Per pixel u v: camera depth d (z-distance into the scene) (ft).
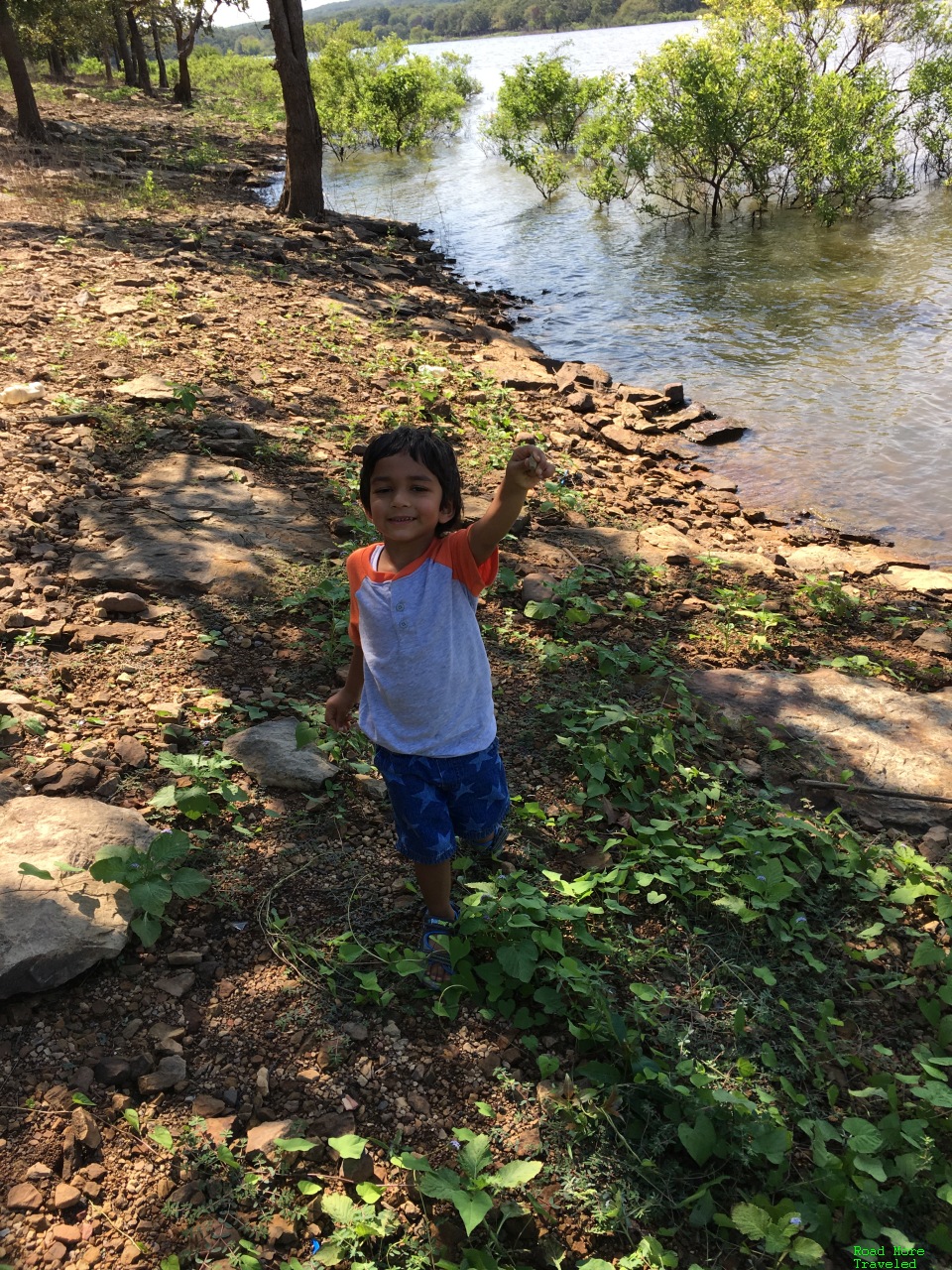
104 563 10.32
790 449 17.85
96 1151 5.01
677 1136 5.21
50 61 98.12
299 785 7.56
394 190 48.57
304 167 36.09
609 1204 4.91
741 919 6.57
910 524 14.99
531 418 18.26
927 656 10.54
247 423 14.78
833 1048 5.77
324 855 6.98
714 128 36.50
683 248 33.55
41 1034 5.55
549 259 33.60
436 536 5.70
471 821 6.14
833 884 6.99
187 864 6.78
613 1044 5.65
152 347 17.74
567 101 50.08
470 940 6.23
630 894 6.88
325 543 11.54
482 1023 5.85
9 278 21.08
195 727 8.14
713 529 14.38
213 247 28.07
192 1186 4.87
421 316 24.76
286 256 28.45
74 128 52.75
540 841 7.29
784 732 8.71
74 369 16.02
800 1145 5.30
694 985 6.18
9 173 36.11
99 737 7.91
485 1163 4.75
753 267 30.19
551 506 13.75
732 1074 5.58
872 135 36.86
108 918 6.04
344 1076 5.49
